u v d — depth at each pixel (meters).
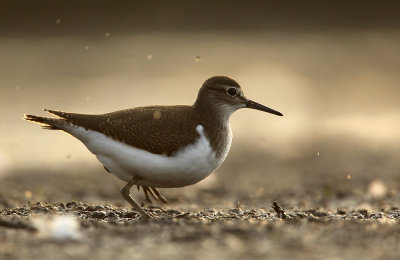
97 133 8.34
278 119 22.27
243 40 34.69
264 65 30.02
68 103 21.91
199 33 36.12
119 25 35.62
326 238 6.63
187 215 8.59
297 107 23.50
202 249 6.12
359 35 35.59
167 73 28.00
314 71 29.00
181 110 8.71
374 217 8.45
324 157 16.75
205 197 12.06
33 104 21.62
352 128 20.58
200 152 8.41
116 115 8.48
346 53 32.31
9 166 15.96
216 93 9.01
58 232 6.52
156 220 8.06
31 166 16.00
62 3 35.81
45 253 5.91
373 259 5.81
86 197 11.99
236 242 6.43
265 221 7.88
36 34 34.19
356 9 38.50
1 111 20.89
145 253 5.96
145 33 35.38
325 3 38.88
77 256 5.82
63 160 16.88
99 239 6.53
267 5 38.84
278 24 37.56
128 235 6.74
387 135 19.50
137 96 23.39
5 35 34.00
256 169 15.56
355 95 25.11
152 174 8.34
